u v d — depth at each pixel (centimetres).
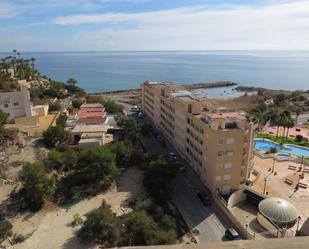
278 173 8956
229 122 7331
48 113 12381
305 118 17000
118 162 8925
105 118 11562
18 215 6500
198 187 7844
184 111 9044
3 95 10681
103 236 5706
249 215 6881
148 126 12156
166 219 6091
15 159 8250
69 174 8181
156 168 7519
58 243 5712
